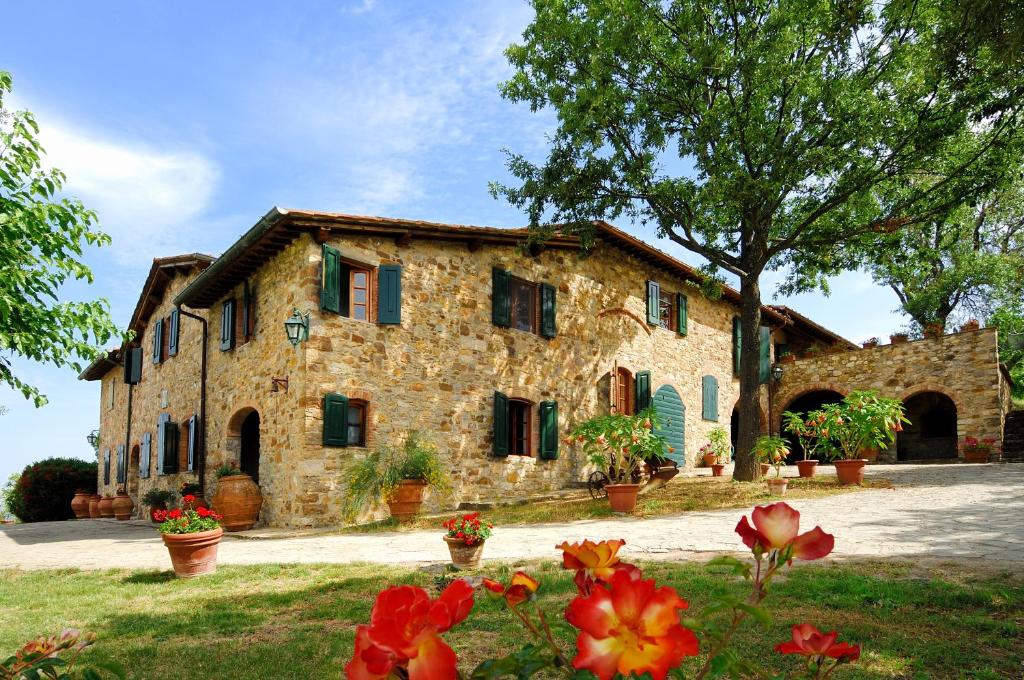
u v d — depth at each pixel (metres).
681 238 12.94
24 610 5.21
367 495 10.31
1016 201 21.14
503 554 6.82
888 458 17.77
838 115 10.77
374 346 11.00
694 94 11.99
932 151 10.99
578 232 12.95
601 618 0.86
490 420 12.49
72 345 7.01
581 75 12.06
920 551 6.04
